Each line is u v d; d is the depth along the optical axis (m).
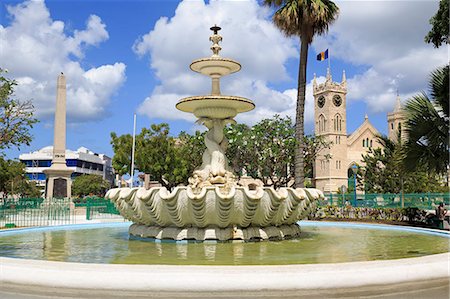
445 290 4.73
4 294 4.50
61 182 35.94
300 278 4.12
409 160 14.30
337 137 88.44
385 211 19.61
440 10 16.47
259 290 4.07
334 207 21.78
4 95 22.16
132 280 4.12
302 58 21.72
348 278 4.21
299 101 21.62
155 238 9.81
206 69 11.53
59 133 36.56
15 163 53.56
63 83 37.06
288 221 10.31
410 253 7.74
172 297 4.10
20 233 12.21
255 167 34.72
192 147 39.53
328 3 21.83
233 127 34.91
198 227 9.41
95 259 7.04
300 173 21.27
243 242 9.28
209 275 4.11
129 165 38.09
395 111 88.44
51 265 4.54
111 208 24.19
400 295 4.48
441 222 15.86
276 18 21.58
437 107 14.09
